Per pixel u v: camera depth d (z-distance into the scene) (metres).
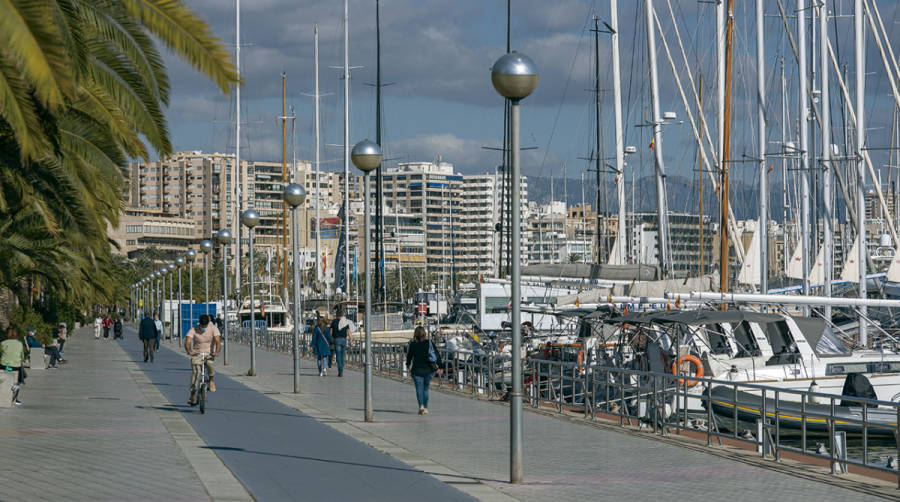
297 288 27.66
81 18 15.25
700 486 12.25
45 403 23.67
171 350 60.72
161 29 12.92
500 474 13.23
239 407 22.92
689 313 22.05
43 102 11.39
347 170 68.94
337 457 14.78
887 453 16.66
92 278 40.44
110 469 13.12
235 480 12.45
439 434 17.81
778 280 59.00
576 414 21.45
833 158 44.47
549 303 32.72
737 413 16.17
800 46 43.78
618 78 44.72
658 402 18.12
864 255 41.56
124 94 17.61
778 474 13.23
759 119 39.22
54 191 19.92
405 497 11.48
